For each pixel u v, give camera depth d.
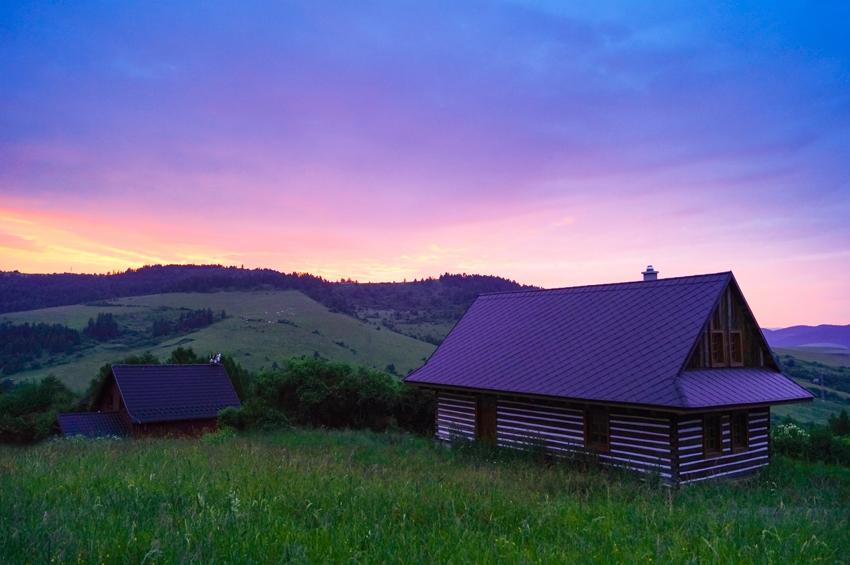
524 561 6.04
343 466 13.18
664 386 16.08
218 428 28.69
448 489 10.24
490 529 7.72
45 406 40.81
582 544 6.95
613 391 16.81
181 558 5.61
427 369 23.88
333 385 34.16
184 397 35.94
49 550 5.56
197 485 9.27
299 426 31.09
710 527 8.09
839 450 23.44
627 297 21.45
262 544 6.27
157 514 7.34
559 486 12.59
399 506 8.47
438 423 23.75
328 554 6.12
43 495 8.20
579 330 21.09
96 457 12.98
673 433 15.95
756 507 11.09
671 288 20.25
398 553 6.20
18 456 13.96
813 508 11.12
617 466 16.98
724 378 17.80
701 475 16.55
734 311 19.61
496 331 24.34
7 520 6.52
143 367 36.69
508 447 19.30
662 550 6.77
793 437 24.78
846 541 8.28
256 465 12.05
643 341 18.52
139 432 32.72
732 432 18.03
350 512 8.05
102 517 6.96
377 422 34.06
